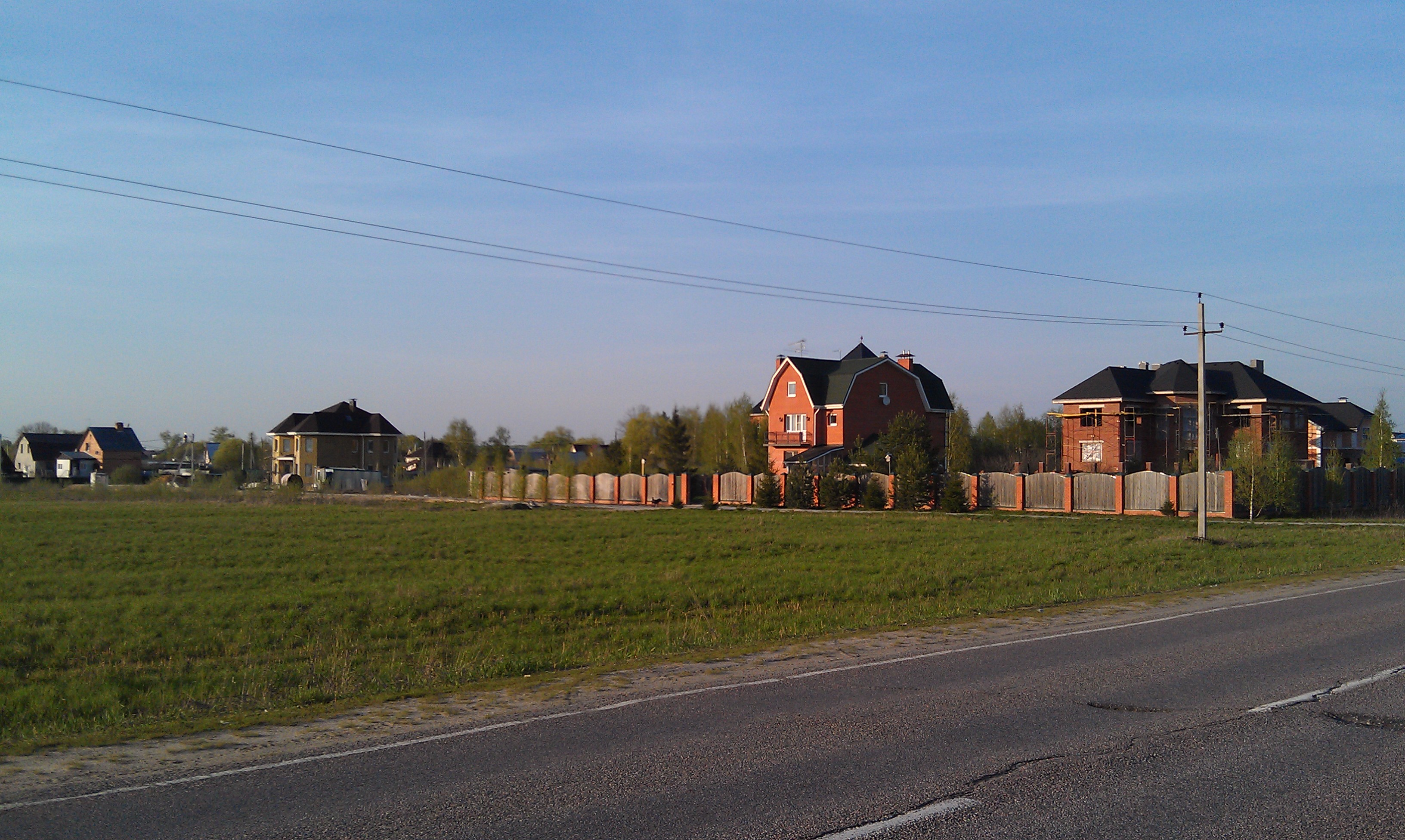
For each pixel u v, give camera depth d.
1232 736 7.69
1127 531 34.31
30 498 61.38
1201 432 30.31
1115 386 65.94
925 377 73.81
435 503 61.12
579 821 5.81
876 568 24.30
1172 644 12.45
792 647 12.66
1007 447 95.75
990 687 9.72
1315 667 10.63
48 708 10.64
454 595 20.02
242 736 8.23
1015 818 5.81
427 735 8.11
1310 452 69.19
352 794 6.43
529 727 8.31
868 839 5.48
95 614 17.86
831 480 53.19
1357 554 26.41
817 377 70.56
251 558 27.62
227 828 5.81
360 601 19.36
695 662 11.62
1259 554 26.50
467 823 5.82
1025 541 30.92
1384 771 6.73
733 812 5.95
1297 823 5.72
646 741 7.71
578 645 14.55
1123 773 6.71
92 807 6.26
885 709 8.75
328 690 10.91
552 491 67.94
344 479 90.75
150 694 11.45
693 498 60.19
